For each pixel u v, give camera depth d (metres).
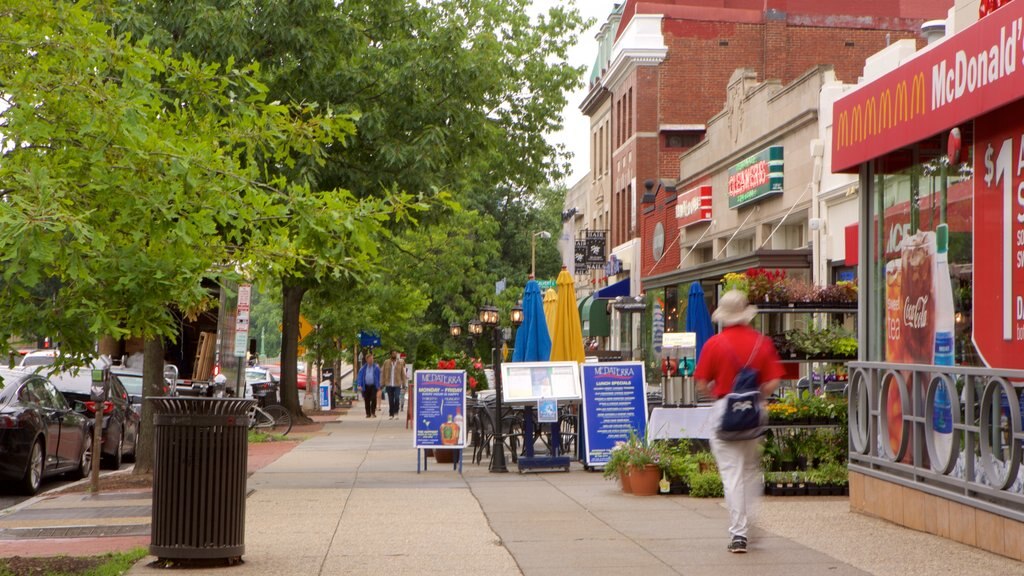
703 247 37.34
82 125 7.77
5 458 15.20
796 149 28.55
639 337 45.94
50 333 8.03
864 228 12.42
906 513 10.75
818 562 8.91
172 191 7.82
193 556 8.84
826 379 17.16
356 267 9.13
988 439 9.17
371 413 39.88
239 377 26.81
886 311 11.94
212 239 8.88
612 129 53.66
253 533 10.80
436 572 8.69
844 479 13.17
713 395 9.80
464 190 27.55
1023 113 9.15
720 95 47.72
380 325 46.03
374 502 13.32
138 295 7.91
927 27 26.58
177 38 20.44
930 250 10.87
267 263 9.01
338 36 22.61
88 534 11.24
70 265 7.04
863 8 46.41
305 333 43.34
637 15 47.72
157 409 8.95
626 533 10.62
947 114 10.01
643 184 47.66
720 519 11.54
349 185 23.66
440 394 17.41
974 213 9.97
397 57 24.61
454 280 47.69
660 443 14.21
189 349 28.06
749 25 47.53
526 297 20.17
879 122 11.58
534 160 37.88
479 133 25.45
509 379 17.25
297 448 23.47
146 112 8.34
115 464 20.55
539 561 9.13
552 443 17.58
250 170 8.62
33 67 7.93
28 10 8.19
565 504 12.97
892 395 11.14
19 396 15.99
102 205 7.81
